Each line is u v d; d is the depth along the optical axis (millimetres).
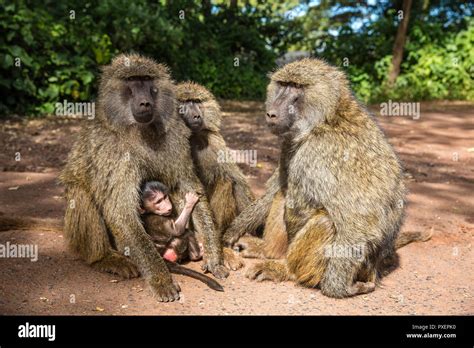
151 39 6398
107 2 5965
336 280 1624
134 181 1722
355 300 1629
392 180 1697
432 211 2514
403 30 7691
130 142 1722
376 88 7727
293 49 9836
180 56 6969
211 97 2123
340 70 1775
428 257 1984
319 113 1660
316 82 1665
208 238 1838
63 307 1520
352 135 1652
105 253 1810
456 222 2365
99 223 1792
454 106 6688
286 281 1752
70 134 4367
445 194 2812
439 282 1772
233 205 2127
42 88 5164
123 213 1703
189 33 7418
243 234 2072
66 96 5309
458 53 7660
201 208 1872
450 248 2074
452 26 8547
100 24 5789
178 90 2055
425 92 7477
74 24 5609
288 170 1798
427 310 1568
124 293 1633
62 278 1712
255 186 2875
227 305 1570
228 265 1853
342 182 1609
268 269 1751
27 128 4531
